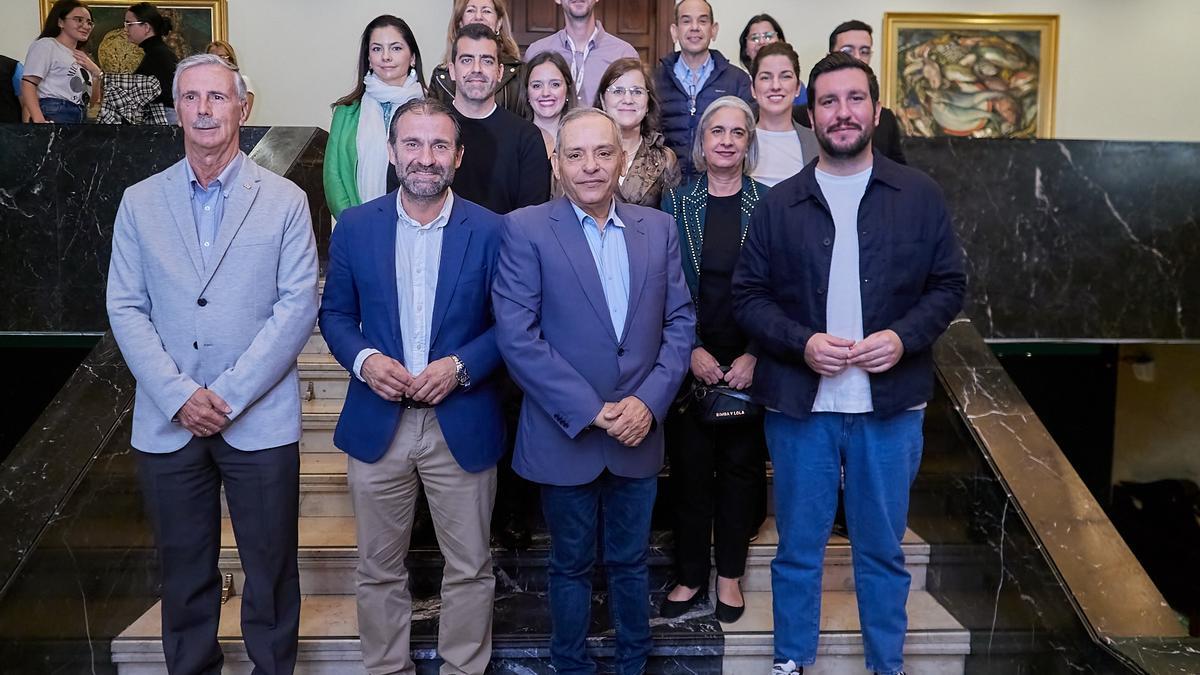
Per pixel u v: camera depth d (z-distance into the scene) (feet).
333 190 10.05
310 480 9.97
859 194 7.48
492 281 7.67
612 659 8.45
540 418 7.43
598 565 9.35
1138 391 19.57
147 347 7.00
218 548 7.55
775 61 9.57
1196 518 18.12
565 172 7.25
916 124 22.16
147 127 14.07
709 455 8.70
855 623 8.80
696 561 8.86
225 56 18.35
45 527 7.36
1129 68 22.40
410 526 7.80
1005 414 9.07
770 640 8.46
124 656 8.21
